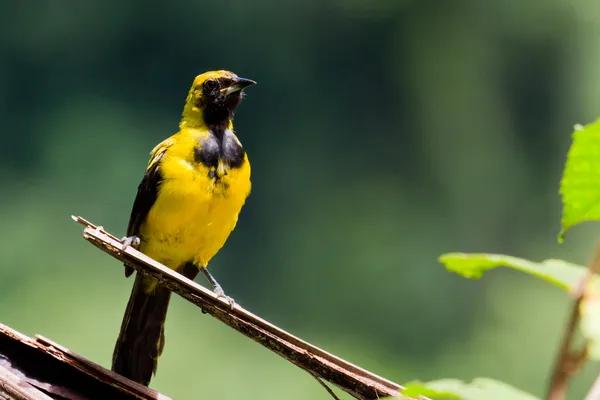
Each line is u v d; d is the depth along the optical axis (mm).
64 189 21625
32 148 22594
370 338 21234
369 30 26016
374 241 23562
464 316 21406
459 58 26625
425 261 23188
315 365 3656
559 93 27047
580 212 1723
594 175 1687
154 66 24172
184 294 4238
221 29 24672
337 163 25328
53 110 23125
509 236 25750
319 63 25828
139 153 23109
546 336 20406
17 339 4016
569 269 1663
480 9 26578
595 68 26656
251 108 25219
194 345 16266
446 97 26516
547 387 1452
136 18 23875
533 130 27016
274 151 25016
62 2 23516
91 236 4406
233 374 16062
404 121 26297
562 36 27000
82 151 22406
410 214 25172
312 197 24484
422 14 26344
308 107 25547
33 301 17922
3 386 3912
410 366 20484
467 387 1528
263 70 25516
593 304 1483
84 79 23703
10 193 21312
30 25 23516
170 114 24016
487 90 26812
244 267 22312
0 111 22859
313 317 21578
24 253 19156
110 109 23656
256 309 21750
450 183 26000
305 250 22969
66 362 4035
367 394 3555
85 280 18141
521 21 26844
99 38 24031
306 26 25469
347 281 22344
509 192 26391
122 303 17781
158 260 6668
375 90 26125
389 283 22344
